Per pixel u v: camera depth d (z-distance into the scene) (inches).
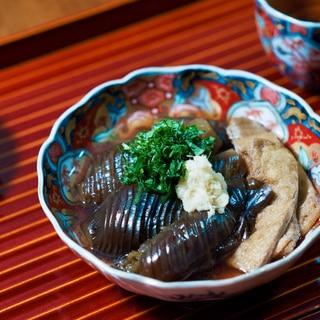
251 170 16.9
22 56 21.2
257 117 18.4
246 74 18.3
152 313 15.6
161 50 21.5
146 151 16.2
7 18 21.9
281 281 15.9
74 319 15.6
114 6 21.5
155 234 15.8
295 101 17.4
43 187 16.3
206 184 15.7
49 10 22.1
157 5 22.1
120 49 21.5
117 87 18.6
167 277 15.0
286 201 16.1
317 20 18.7
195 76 18.8
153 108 19.1
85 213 16.9
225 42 21.5
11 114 20.0
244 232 15.8
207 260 15.4
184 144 16.4
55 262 16.6
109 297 15.9
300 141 17.5
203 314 15.5
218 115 18.9
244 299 15.7
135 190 16.1
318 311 15.5
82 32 21.6
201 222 15.4
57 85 20.7
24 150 19.1
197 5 22.5
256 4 18.6
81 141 18.2
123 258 15.8
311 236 14.9
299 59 18.5
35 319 15.7
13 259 16.8
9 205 17.8
